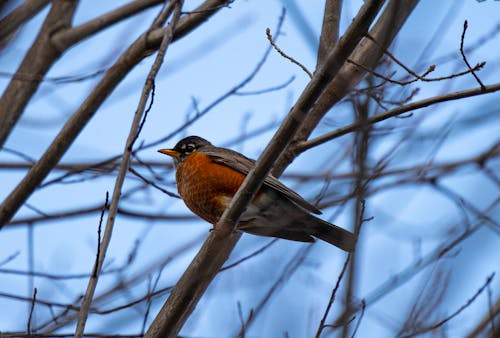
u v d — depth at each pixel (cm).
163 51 812
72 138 998
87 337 897
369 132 597
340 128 965
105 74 984
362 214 591
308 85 808
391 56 767
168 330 838
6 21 859
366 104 603
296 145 1016
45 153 1000
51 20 1025
